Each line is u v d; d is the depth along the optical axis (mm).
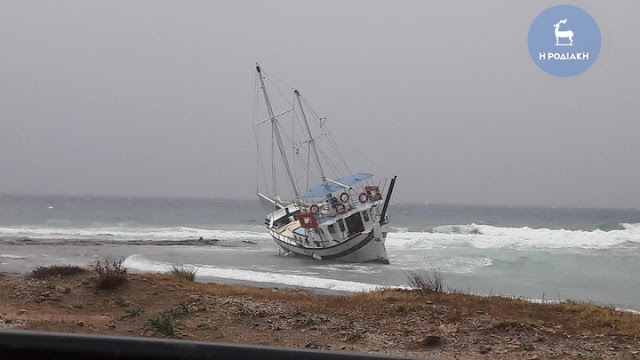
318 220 31969
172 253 34906
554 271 27328
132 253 34156
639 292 21203
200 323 11117
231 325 11086
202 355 1777
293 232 34125
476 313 12398
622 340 10484
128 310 11844
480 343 10086
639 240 42312
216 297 13852
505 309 13102
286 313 12133
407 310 12633
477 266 29422
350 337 10344
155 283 15125
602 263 30109
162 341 1786
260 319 11594
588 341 10383
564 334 10766
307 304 13344
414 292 15680
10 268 24438
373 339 10289
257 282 22062
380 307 13102
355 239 30609
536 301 16328
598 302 18750
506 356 9328
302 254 33062
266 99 39031
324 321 11555
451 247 39625
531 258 32344
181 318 11484
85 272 15867
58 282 14469
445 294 15367
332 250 31141
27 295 12898
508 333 10797
